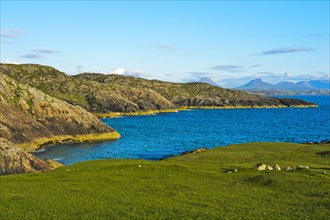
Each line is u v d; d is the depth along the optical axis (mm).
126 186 41406
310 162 61812
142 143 127938
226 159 67750
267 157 67812
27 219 29656
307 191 37781
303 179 42594
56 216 30281
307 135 153125
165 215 29969
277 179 42438
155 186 41125
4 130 107688
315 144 87688
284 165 58062
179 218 29188
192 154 76875
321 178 43281
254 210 31453
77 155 103875
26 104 133375
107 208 32281
